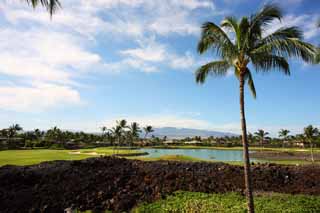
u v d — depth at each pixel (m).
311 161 42.97
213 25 9.48
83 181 15.76
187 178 16.06
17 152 49.31
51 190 14.48
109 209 12.62
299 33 9.01
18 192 14.18
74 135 98.25
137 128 86.62
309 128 48.44
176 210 11.57
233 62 9.73
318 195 13.50
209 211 11.12
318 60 10.41
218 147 99.00
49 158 33.59
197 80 10.97
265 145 102.62
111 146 93.19
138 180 15.96
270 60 9.45
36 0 7.50
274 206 11.32
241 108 9.68
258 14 9.31
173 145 106.56
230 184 15.09
